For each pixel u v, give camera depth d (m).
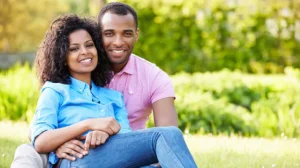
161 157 3.52
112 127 3.72
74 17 4.26
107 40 4.42
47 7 25.11
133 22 4.48
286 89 9.43
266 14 12.77
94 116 4.00
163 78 4.61
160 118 4.48
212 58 13.06
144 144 3.64
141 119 4.75
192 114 8.10
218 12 12.90
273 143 6.21
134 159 3.68
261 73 12.91
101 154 3.68
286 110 8.05
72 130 3.70
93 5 15.41
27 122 8.52
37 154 3.74
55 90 4.01
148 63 4.73
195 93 8.87
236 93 9.41
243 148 5.78
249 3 12.80
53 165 3.87
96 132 3.68
